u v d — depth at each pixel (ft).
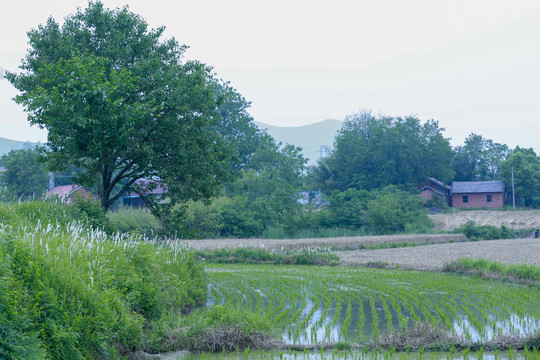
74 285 28.68
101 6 76.33
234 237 160.66
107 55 73.92
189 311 44.78
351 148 251.39
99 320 28.32
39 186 170.60
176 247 57.77
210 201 79.97
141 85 73.51
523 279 64.08
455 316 41.37
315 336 35.04
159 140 72.28
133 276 38.01
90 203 63.21
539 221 203.72
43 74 70.79
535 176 257.96
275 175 187.52
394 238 150.00
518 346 31.32
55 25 75.10
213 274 76.33
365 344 32.30
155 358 30.09
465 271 74.49
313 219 192.03
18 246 27.84
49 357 23.39
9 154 180.34
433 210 246.68
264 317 36.91
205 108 75.97
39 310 25.04
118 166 73.82
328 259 97.09
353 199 199.82
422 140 250.37
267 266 91.30
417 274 74.23
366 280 67.31
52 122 64.49
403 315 42.11
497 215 226.58
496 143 340.80
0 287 22.67
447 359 28.84
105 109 62.64
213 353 31.40
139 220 138.00
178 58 82.23
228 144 81.76
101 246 39.34
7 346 21.25
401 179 240.94
